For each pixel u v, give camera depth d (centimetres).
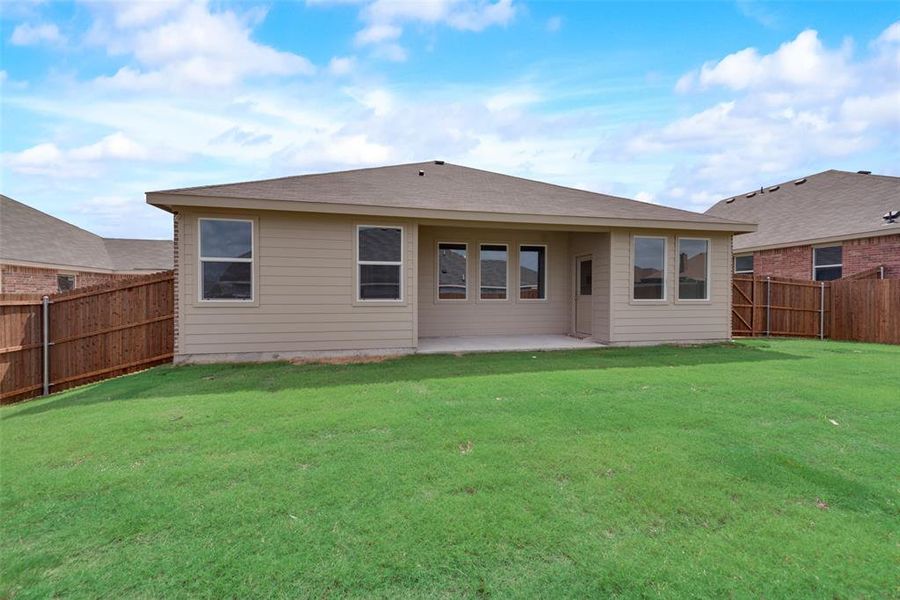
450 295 1143
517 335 1170
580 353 909
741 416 477
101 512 287
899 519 280
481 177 1249
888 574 229
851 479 333
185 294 803
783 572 230
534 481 325
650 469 345
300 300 851
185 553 246
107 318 780
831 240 1404
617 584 221
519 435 417
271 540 256
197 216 803
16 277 1457
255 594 215
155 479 331
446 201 933
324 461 361
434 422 455
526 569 232
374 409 502
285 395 568
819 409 503
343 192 915
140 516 281
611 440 405
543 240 1192
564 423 452
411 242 895
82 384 760
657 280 1025
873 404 523
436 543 252
